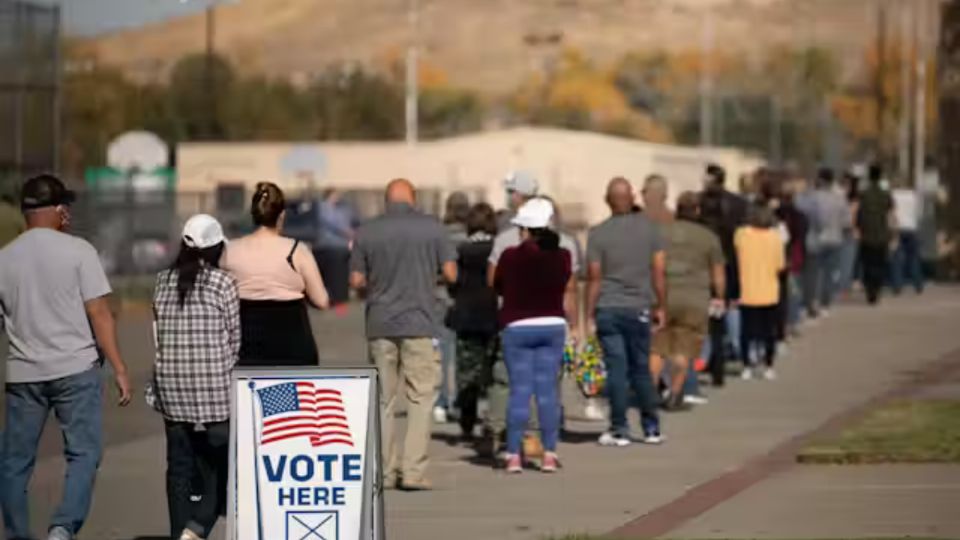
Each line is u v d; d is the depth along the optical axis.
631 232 32.34
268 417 19.28
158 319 21.88
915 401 38.12
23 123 48.97
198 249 21.92
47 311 22.22
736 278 42.81
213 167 121.56
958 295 72.44
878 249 67.12
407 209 27.75
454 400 37.31
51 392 22.28
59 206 22.62
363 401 19.34
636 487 27.91
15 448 22.47
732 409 38.19
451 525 24.66
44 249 22.27
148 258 84.69
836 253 64.62
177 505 22.12
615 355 32.62
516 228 30.16
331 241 70.75
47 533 23.42
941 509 25.19
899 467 29.42
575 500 26.75
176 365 21.75
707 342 43.12
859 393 40.75
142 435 35.91
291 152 120.06
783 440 33.22
